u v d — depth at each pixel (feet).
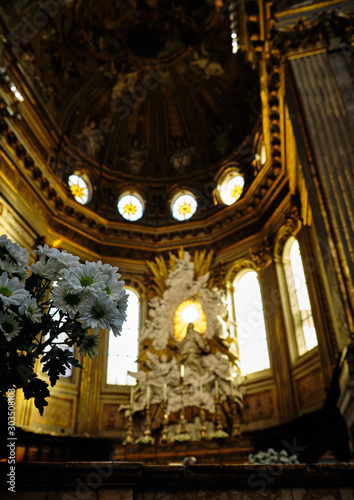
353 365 20.81
